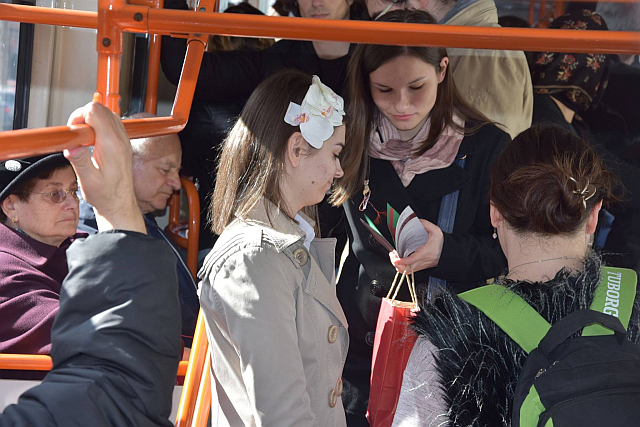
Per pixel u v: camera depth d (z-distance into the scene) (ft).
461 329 3.26
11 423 2.36
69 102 8.96
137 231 2.73
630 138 9.34
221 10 10.52
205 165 9.64
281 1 10.51
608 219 8.84
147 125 3.75
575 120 9.41
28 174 6.65
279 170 4.13
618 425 2.87
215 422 4.20
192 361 4.86
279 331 3.63
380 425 5.44
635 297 3.33
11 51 8.20
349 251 7.49
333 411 4.22
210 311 3.93
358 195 7.25
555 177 3.40
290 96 4.17
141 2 4.17
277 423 3.53
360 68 7.10
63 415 2.38
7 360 4.92
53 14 4.77
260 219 4.06
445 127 7.19
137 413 2.47
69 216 6.96
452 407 3.13
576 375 2.98
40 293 6.34
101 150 2.64
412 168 7.15
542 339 3.11
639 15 10.01
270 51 9.38
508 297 3.29
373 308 7.20
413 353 3.52
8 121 8.38
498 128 7.30
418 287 7.12
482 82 8.27
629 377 2.99
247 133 4.18
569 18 9.09
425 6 8.84
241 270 3.74
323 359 4.14
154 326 2.57
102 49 3.94
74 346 2.52
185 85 4.49
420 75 6.82
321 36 3.94
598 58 8.95
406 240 6.43
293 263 4.00
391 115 7.03
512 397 3.09
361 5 9.84
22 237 6.77
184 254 9.57
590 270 3.35
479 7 8.41
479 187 7.18
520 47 4.00
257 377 3.57
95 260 2.61
